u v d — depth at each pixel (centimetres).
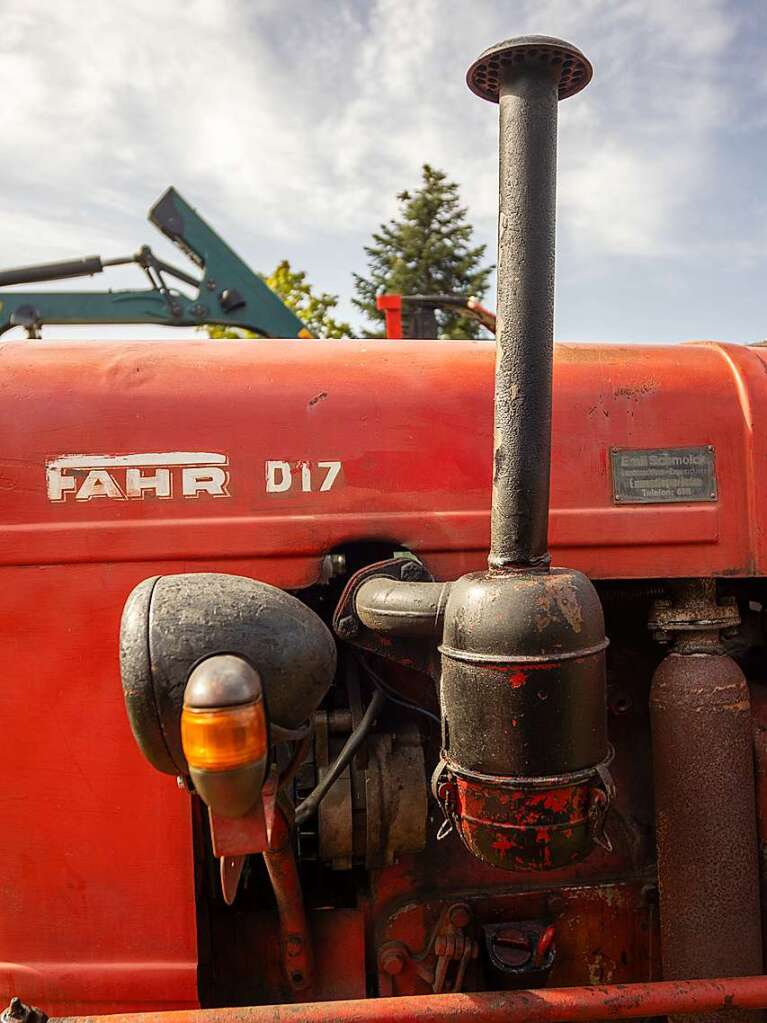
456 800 128
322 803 158
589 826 124
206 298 590
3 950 150
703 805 156
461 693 122
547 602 118
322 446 157
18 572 149
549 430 123
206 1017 127
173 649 110
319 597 174
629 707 186
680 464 166
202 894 158
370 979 174
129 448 152
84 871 150
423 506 159
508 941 164
